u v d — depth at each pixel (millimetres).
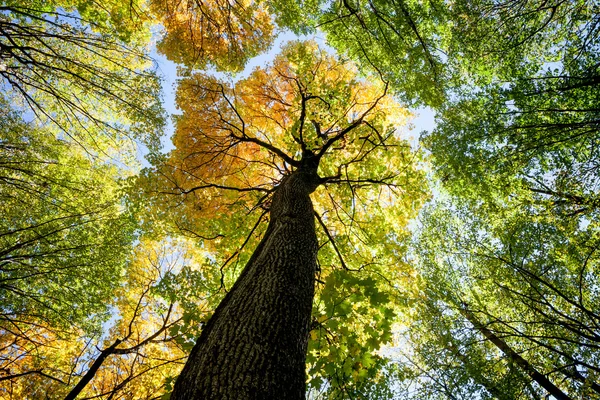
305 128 6168
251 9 8141
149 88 6910
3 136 6684
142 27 7883
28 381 5551
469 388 7355
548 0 7328
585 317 6395
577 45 7301
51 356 5789
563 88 7043
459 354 7883
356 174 7043
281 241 3326
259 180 8445
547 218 7539
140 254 7793
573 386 6477
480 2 7676
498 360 7301
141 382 6062
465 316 8414
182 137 7621
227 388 1623
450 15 7480
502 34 8023
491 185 8422
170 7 7988
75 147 7906
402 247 6699
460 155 8383
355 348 3324
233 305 2416
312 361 3322
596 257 6668
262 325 2105
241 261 5836
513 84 7898
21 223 5820
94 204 6863
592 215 7086
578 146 7707
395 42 7391
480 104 8484
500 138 8258
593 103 7113
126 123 7625
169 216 6602
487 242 8602
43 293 5488
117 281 6457
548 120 7793
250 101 8414
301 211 4133
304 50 6664
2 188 5672
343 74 8789
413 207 7051
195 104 7730
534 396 6973
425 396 7602
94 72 5820
